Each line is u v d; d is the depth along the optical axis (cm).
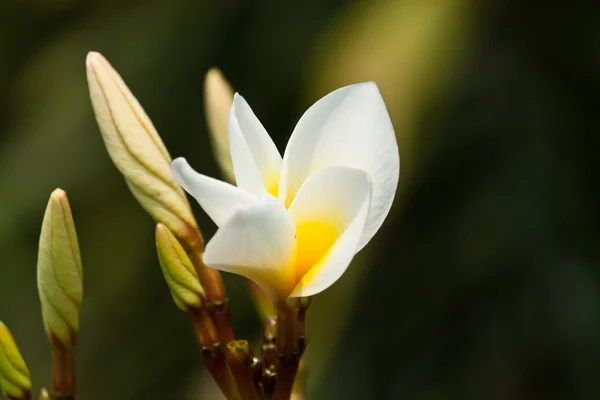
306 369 70
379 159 63
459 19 88
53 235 67
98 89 68
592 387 86
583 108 93
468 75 90
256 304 71
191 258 68
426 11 88
